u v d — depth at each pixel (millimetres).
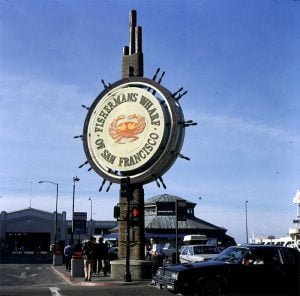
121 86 23875
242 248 14648
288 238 49312
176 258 21531
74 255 23141
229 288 13812
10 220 91125
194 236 41594
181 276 13711
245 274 13945
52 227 92875
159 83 23188
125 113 23312
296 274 14266
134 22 25250
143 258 22312
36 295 14641
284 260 14344
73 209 54938
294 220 50500
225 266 13961
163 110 22469
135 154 22656
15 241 91188
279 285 14133
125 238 22625
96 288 17234
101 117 23906
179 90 23016
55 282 21312
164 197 68438
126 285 18812
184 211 21844
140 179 22469
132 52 24906
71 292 15586
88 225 102000
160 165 22203
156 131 22406
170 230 63250
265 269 14102
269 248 14500
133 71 24516
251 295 14133
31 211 92562
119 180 22844
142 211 22609
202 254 26484
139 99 23078
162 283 14602
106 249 24312
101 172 23438
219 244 59156
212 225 68438
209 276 13758
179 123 22484
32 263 41781
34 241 92438
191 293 13695
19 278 23688
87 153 24000
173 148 22234
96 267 24703
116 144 23219
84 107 24484
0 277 24234
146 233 62000
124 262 21703
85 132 24203
